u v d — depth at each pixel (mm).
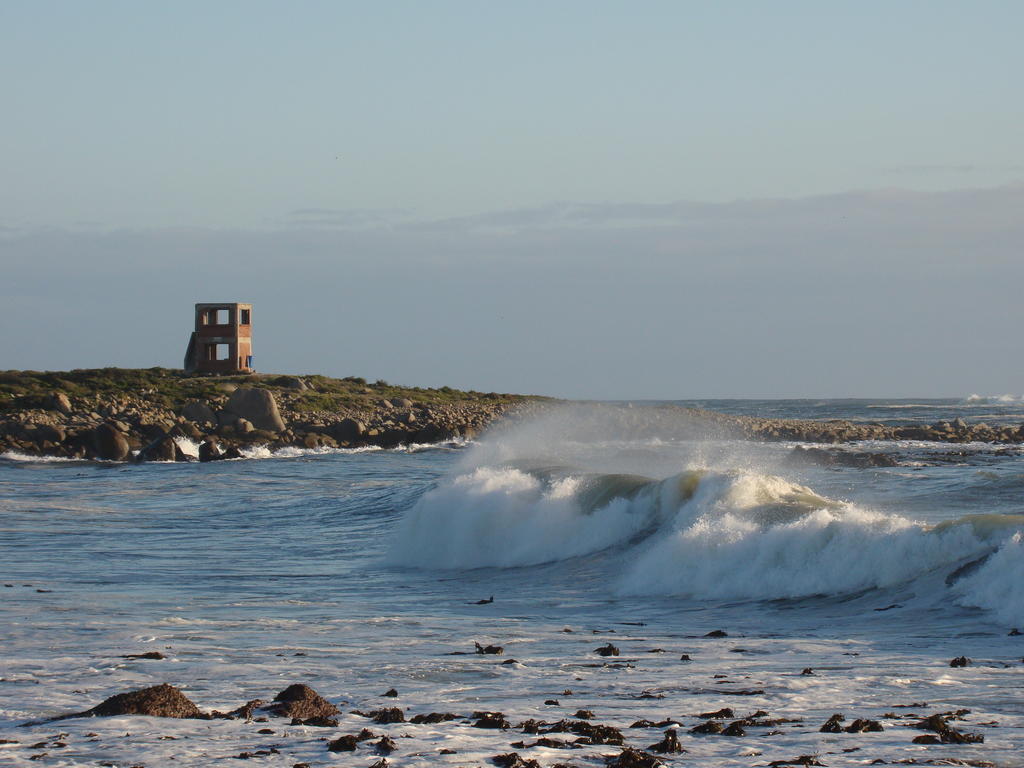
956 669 24922
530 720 19969
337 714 20797
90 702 22188
